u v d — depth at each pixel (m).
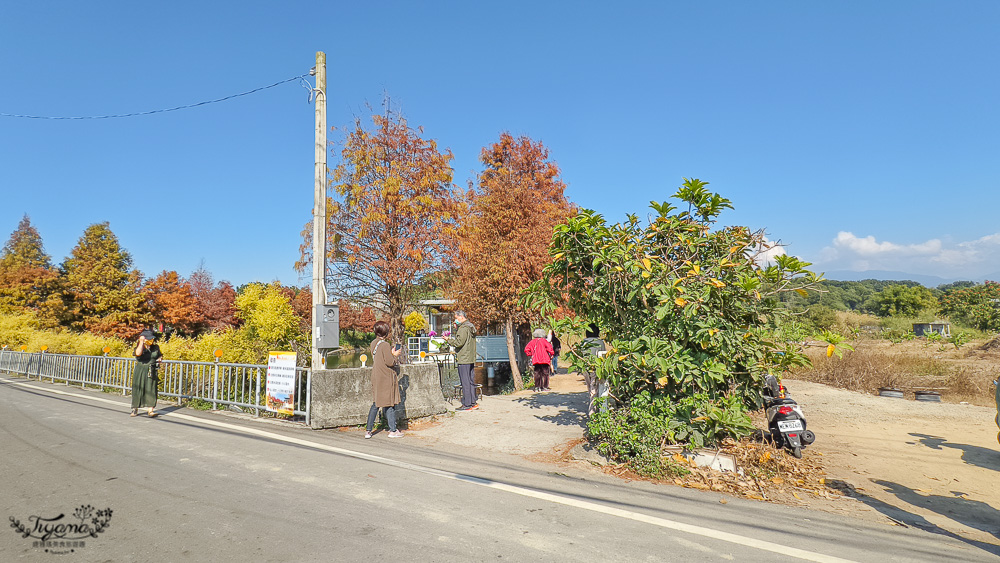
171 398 11.52
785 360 6.75
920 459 7.12
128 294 37.84
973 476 6.40
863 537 4.35
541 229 16.30
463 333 10.31
